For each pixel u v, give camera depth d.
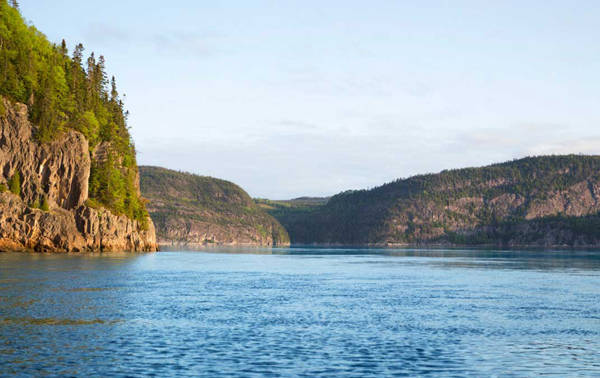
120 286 66.69
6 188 136.00
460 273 107.25
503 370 30.08
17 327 38.44
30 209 138.00
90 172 167.62
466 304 56.88
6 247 132.62
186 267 114.31
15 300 50.88
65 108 162.75
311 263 149.50
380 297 62.81
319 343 36.34
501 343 36.88
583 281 87.19
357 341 37.09
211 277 88.94
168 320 43.69
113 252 161.88
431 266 135.00
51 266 92.81
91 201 161.50
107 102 199.50
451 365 30.98
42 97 149.88
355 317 47.38
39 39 175.00
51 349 32.53
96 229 157.25
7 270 83.00
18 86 146.25
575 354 33.84
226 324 42.72
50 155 146.38
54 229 141.00
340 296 63.50
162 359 31.20
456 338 38.41
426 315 48.84
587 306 55.69
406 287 75.62
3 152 136.75
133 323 41.69
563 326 43.56
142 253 174.38
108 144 176.38
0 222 131.75
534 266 135.62
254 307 52.84
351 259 183.25
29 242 136.38
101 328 39.19
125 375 27.84
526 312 51.22
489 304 56.94
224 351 33.56
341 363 31.16
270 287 73.75
